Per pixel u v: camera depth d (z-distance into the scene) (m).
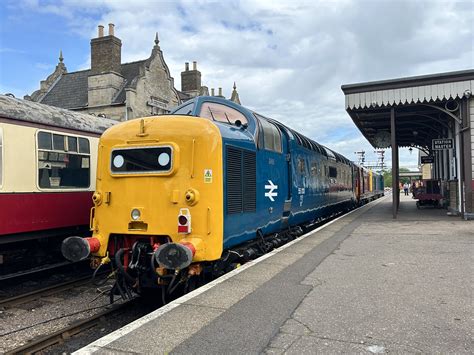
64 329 6.09
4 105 8.30
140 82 26.11
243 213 7.52
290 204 10.41
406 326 4.62
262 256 8.60
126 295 7.06
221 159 6.72
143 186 6.75
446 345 4.12
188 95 34.94
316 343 4.19
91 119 10.74
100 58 26.23
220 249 6.61
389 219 16.52
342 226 14.20
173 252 5.89
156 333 4.45
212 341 4.24
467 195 15.31
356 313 5.06
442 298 5.61
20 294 8.55
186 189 6.50
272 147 9.27
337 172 18.05
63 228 9.59
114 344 4.17
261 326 4.64
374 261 8.08
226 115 8.23
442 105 16.50
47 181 8.90
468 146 15.31
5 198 8.01
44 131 8.87
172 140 6.67
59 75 31.80
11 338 6.13
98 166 7.23
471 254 8.62
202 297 5.70
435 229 12.79
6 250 9.27
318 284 6.39
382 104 16.23
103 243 6.97
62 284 8.76
